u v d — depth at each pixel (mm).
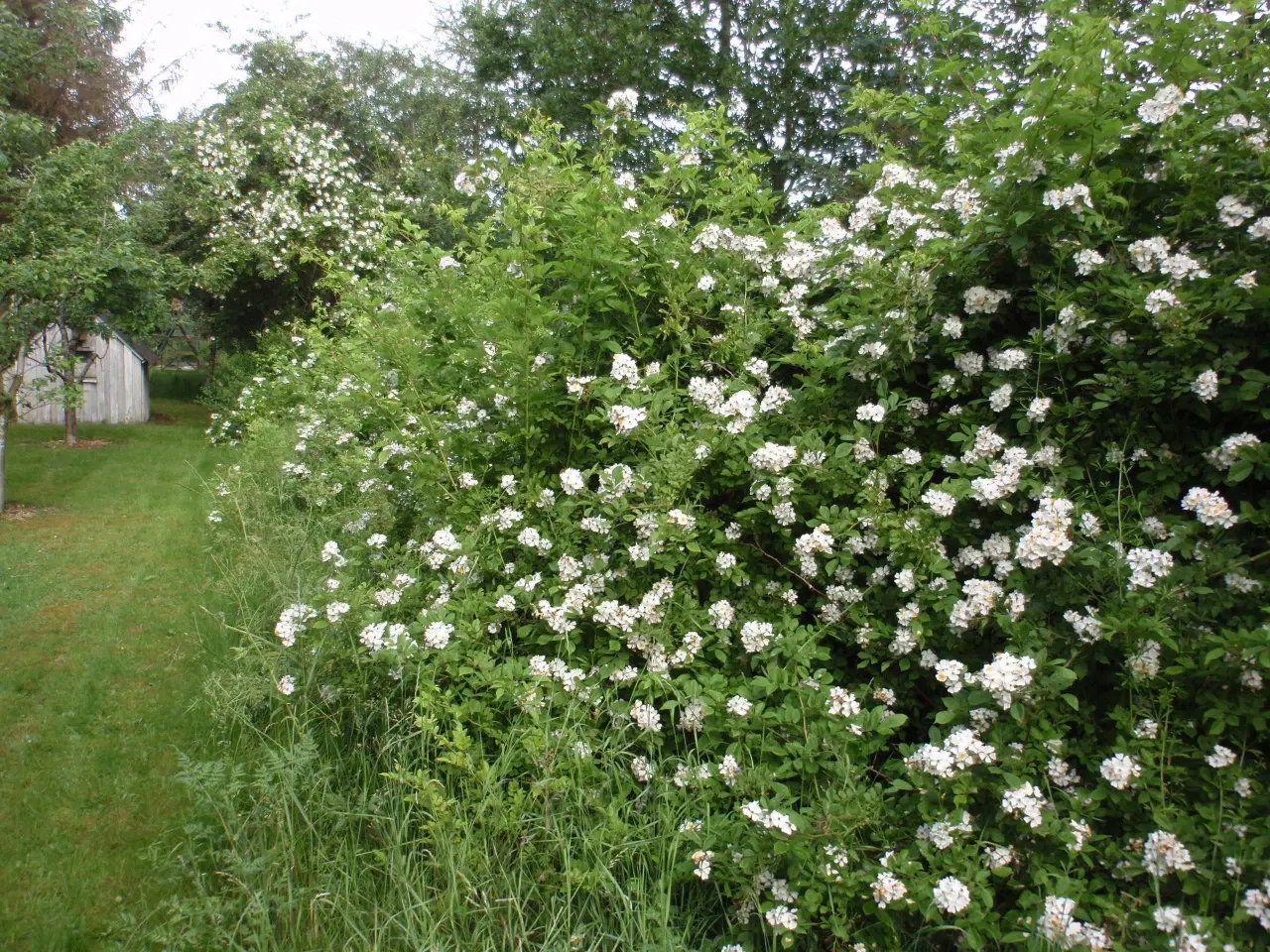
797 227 3551
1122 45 2549
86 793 3104
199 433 13367
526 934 2152
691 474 2799
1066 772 2055
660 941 2090
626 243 3383
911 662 2625
